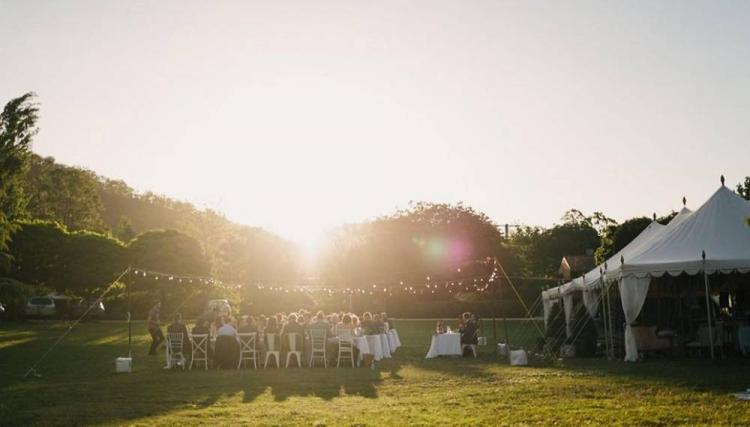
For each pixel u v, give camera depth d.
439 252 55.97
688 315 23.33
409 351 25.55
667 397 11.78
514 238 80.62
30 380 16.16
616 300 23.45
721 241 19.55
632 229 37.44
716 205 20.77
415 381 15.57
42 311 46.09
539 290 47.50
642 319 23.91
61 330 36.22
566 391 12.95
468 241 57.41
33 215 78.44
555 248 79.31
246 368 19.02
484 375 16.47
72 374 17.45
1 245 40.78
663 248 20.00
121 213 121.75
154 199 128.88
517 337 32.59
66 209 85.75
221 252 60.28
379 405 11.88
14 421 10.62
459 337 22.84
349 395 13.34
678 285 23.38
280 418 10.66
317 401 12.50
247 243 59.81
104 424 10.30
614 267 20.91
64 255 50.59
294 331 19.44
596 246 80.00
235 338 19.03
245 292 46.75
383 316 25.25
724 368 16.19
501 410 10.94
